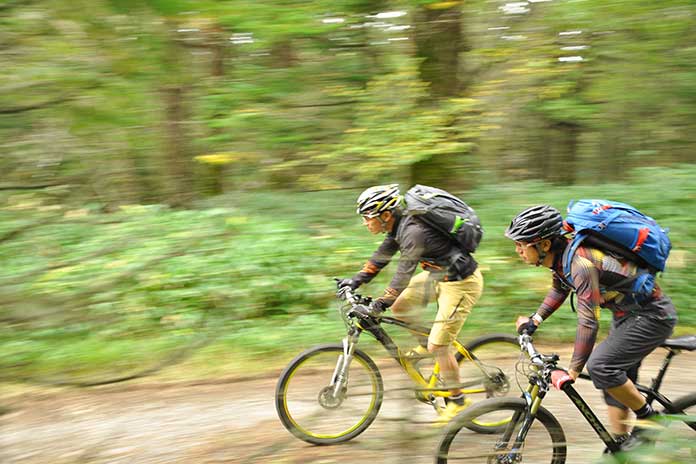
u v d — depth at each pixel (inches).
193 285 223.6
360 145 199.9
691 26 235.8
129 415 168.2
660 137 328.5
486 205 269.3
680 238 251.6
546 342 220.1
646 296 113.8
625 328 115.6
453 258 142.3
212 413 170.4
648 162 328.8
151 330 206.4
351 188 193.5
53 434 154.9
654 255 112.3
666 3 219.3
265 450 106.0
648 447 51.8
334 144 168.2
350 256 242.8
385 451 123.9
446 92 249.9
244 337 216.4
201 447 149.5
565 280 120.7
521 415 115.3
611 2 223.0
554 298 127.9
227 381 192.5
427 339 145.2
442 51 246.1
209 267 229.0
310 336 218.1
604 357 116.3
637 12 224.5
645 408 116.7
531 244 118.4
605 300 116.3
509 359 157.1
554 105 278.2
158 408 172.9
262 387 188.7
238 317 209.9
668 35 235.9
